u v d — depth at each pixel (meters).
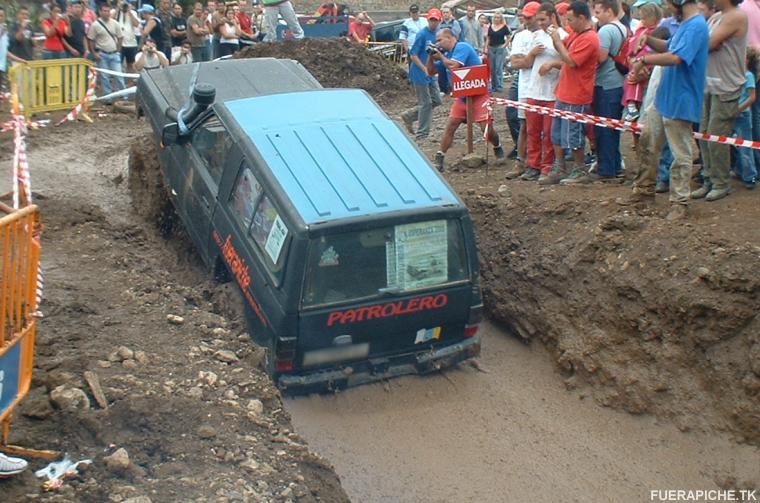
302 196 7.21
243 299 7.79
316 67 16.92
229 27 19.25
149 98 10.15
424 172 7.74
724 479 6.77
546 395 8.01
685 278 7.36
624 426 7.51
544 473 6.99
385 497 6.66
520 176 10.47
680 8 7.75
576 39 9.17
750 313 6.98
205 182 8.50
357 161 7.68
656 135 8.30
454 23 18.80
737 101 8.33
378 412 7.61
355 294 7.19
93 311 7.11
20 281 4.84
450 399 7.86
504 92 16.88
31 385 5.66
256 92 9.59
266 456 5.55
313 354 7.26
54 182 12.06
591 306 8.02
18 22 17.38
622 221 8.17
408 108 16.19
